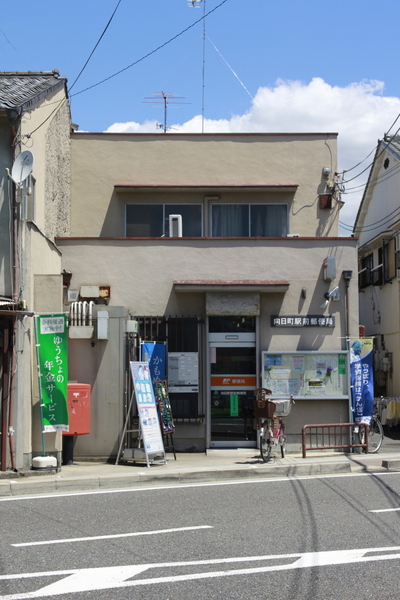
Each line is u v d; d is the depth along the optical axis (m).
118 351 12.95
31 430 11.27
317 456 13.52
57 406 11.23
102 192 16.94
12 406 10.84
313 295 14.62
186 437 14.15
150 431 12.23
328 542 6.73
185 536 6.99
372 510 8.23
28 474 10.61
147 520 7.78
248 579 5.59
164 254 14.56
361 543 6.69
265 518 7.82
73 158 17.02
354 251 14.72
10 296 10.77
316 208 17.00
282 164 17.08
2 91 12.33
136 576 5.68
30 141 12.16
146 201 16.92
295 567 5.91
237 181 17.00
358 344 14.47
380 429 14.52
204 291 14.28
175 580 5.57
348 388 14.31
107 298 14.39
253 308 14.23
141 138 17.08
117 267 14.50
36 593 5.27
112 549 6.52
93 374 12.92
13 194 10.95
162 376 13.87
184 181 16.98
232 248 14.62
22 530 7.32
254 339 14.46
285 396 14.20
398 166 23.00
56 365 11.30
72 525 7.55
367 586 5.41
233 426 14.28
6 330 10.80
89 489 10.12
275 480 10.75
